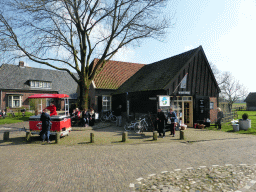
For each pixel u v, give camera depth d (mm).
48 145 7750
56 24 12891
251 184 3764
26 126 13664
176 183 3902
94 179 4207
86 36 14375
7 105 25703
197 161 5473
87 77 14359
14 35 12016
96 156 6055
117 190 3646
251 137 9492
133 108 14766
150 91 12867
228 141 8445
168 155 6141
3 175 4488
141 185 3855
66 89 32062
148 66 18812
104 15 12344
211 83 14773
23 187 3822
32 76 29703
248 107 49312
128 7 12711
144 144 7902
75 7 11695
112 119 16984
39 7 11180
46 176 4398
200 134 10422
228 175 4281
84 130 11938
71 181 4105
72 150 6887
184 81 12781
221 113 12523
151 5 12547
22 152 6621
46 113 8211
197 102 13328
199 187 3680
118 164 5246
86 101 13977
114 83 18828
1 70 27156
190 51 14047
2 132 11086
